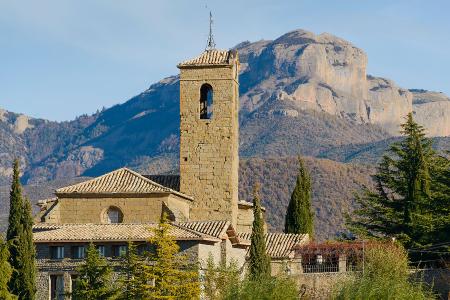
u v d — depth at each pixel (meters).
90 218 114.81
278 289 82.81
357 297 81.69
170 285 91.94
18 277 94.19
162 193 114.19
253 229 102.94
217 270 95.62
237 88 126.50
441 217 126.00
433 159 147.88
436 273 107.38
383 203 142.75
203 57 123.94
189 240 99.75
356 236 143.50
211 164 121.12
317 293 101.25
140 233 103.75
